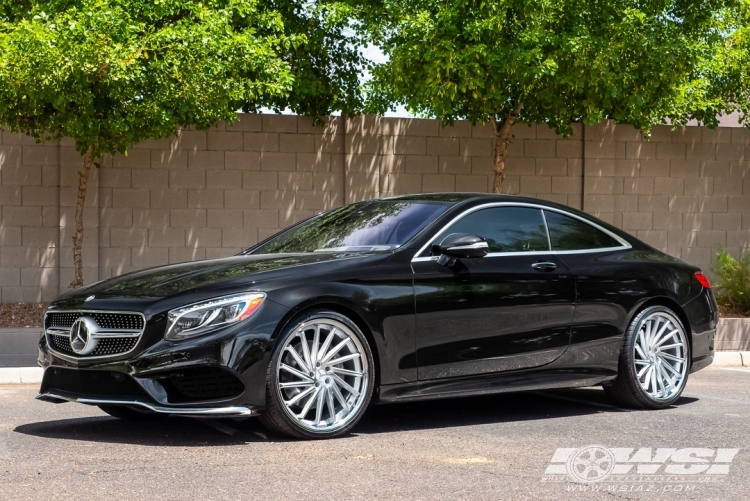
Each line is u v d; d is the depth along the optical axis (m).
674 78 11.24
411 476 4.45
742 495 4.16
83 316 5.39
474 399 7.20
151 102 9.77
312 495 4.06
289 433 5.29
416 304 5.71
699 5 11.34
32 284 11.55
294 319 5.30
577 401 7.12
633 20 10.79
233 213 12.06
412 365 5.70
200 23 9.96
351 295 5.47
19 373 8.59
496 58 10.35
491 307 6.02
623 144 13.21
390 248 5.90
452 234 6.00
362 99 12.78
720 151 13.55
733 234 13.62
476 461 4.80
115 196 11.73
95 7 9.23
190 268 5.74
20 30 9.03
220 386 5.15
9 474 4.45
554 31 10.98
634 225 13.27
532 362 6.22
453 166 12.69
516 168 12.89
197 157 11.95
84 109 9.50
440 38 10.58
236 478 4.37
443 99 10.86
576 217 6.79
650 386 6.77
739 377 8.99
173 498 4.00
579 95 11.91
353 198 12.38
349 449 5.08
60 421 6.07
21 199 11.50
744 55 12.88
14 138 11.48
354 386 5.49
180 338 5.08
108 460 4.77
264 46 10.32
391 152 12.50
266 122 12.13
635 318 6.71
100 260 11.71
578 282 6.43
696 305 7.04
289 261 5.62
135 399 5.13
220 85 9.98
